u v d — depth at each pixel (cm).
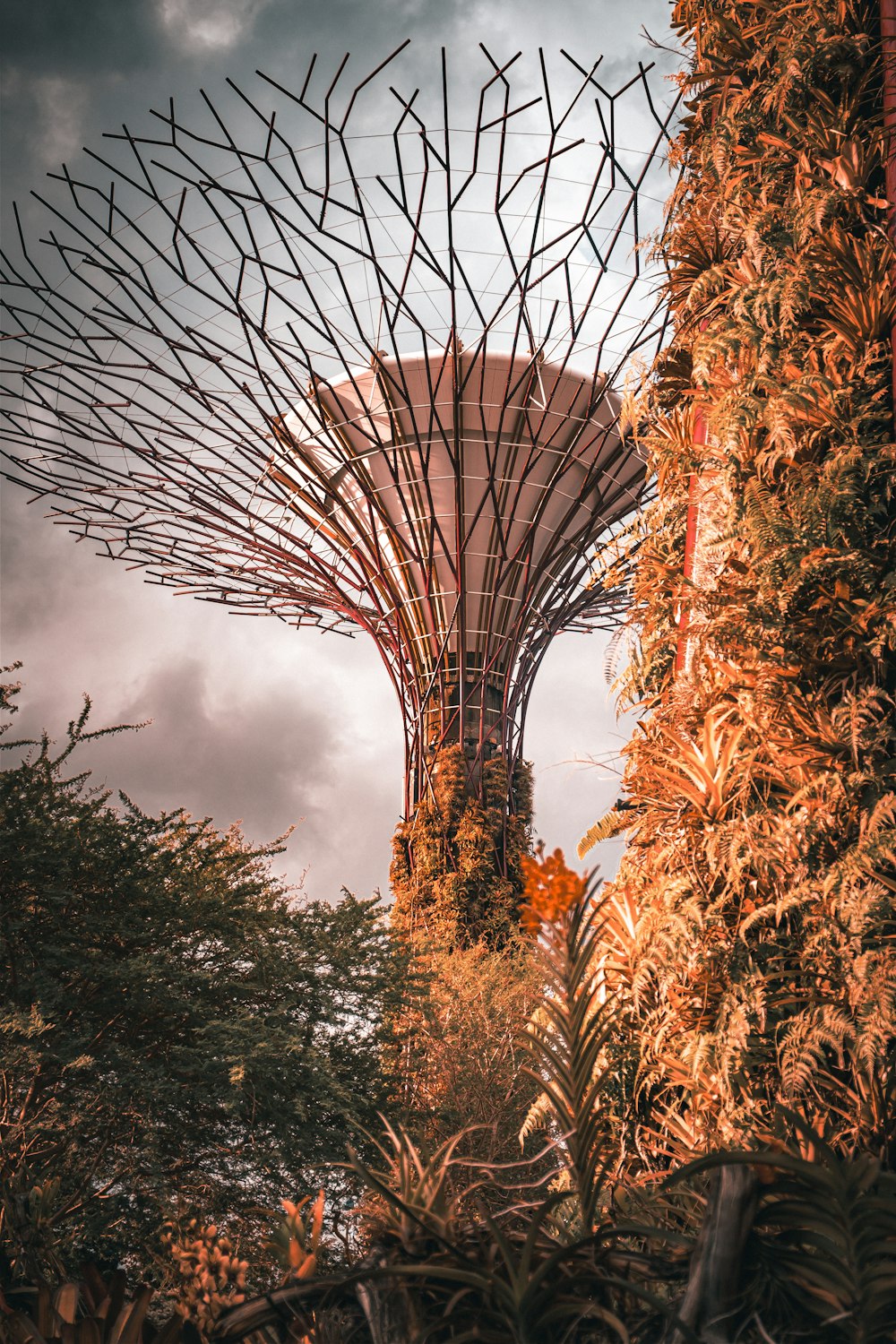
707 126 333
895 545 230
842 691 237
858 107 269
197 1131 1115
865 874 204
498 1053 1722
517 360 2188
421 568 2311
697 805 261
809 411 245
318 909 1437
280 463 2112
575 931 170
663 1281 155
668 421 336
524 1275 149
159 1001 1112
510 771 2347
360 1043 1345
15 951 1059
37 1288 204
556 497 2273
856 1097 198
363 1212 191
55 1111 988
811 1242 141
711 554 286
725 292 300
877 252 246
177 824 1286
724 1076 219
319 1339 167
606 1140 263
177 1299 213
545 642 2422
